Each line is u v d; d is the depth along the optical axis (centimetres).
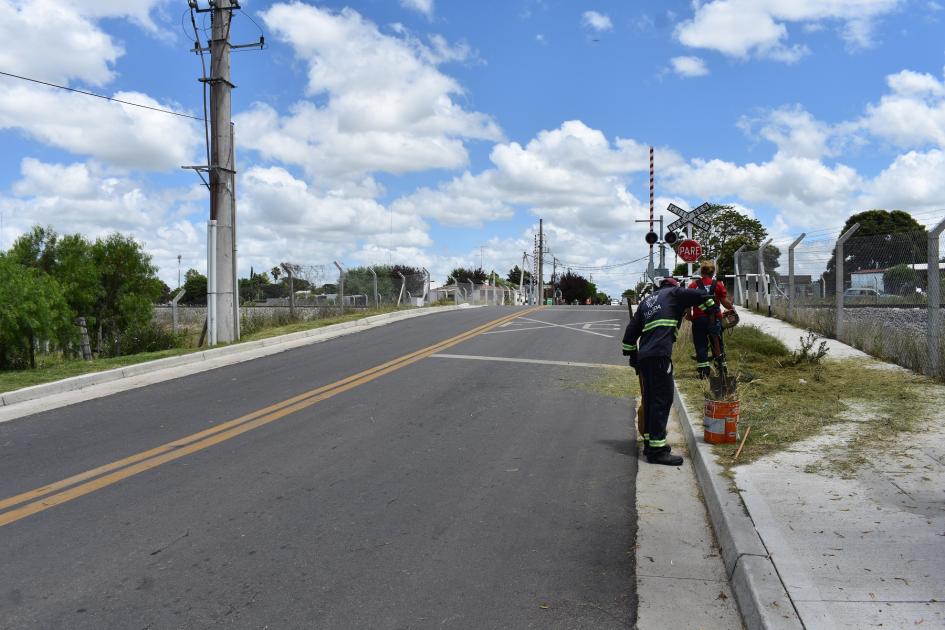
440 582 430
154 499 583
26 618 388
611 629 375
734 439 670
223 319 1681
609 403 973
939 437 659
